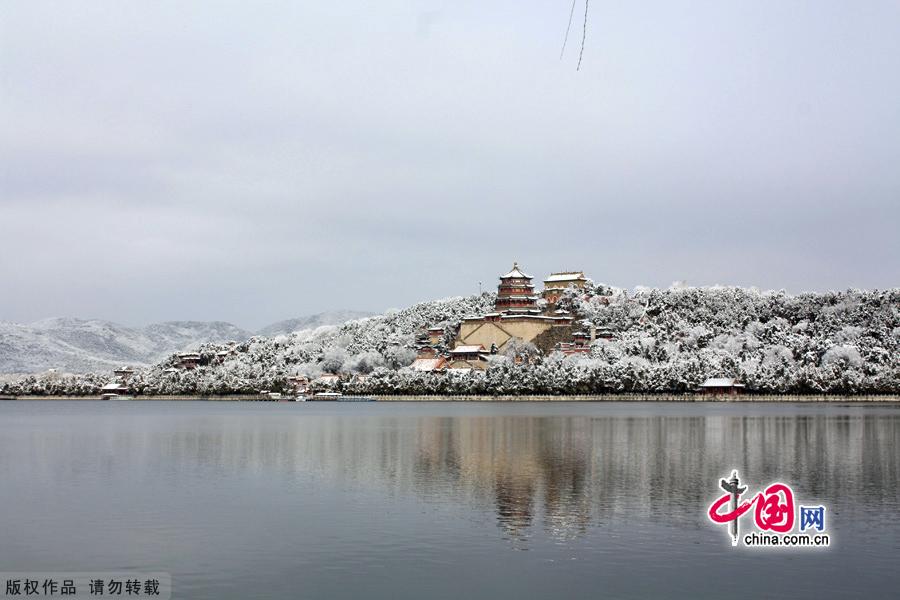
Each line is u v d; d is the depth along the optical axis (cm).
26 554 7506
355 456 14338
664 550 7575
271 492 10419
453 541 7856
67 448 16125
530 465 12962
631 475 11819
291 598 6366
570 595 6419
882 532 8225
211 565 7162
